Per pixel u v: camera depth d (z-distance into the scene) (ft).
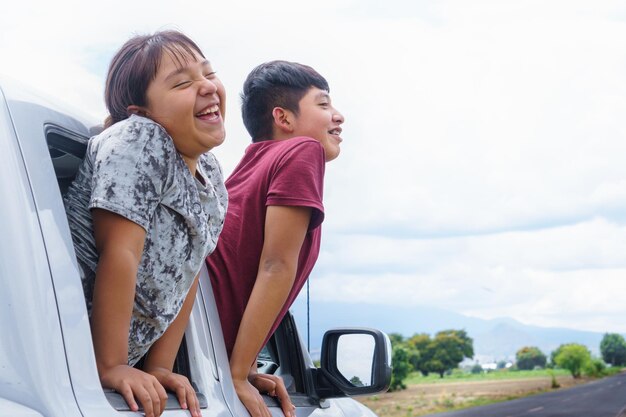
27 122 4.96
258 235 7.95
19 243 4.47
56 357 4.43
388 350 8.55
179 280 6.12
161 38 6.26
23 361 4.27
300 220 7.89
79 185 5.70
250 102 9.64
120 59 6.27
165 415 5.39
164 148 5.85
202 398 6.18
